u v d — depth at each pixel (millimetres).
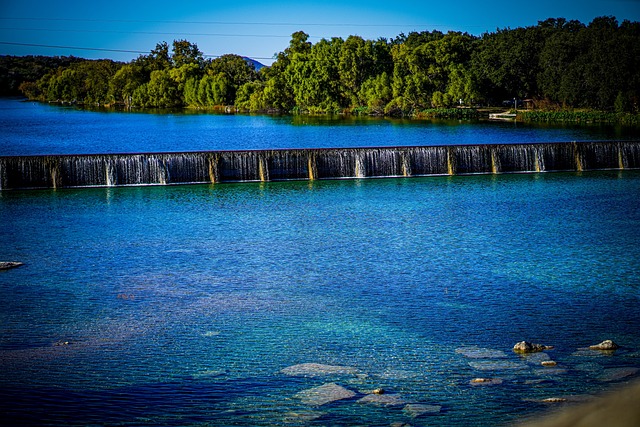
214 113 191875
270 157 74625
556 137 108938
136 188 70125
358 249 47844
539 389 26344
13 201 63500
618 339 31656
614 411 23109
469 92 159000
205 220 56562
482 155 78875
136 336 32469
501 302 37031
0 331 33125
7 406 25453
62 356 30141
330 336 32344
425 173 77875
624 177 75562
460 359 29562
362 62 183250
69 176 70500
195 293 38750
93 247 48344
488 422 23734
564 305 36469
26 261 45000
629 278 41031
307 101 183500
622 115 132375
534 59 158000
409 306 36531
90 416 24734
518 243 49344
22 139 115500
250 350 30766
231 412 25031
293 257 45938
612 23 172625
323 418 24438
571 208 60750
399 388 26766
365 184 72438
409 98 166875
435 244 49094
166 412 25047
